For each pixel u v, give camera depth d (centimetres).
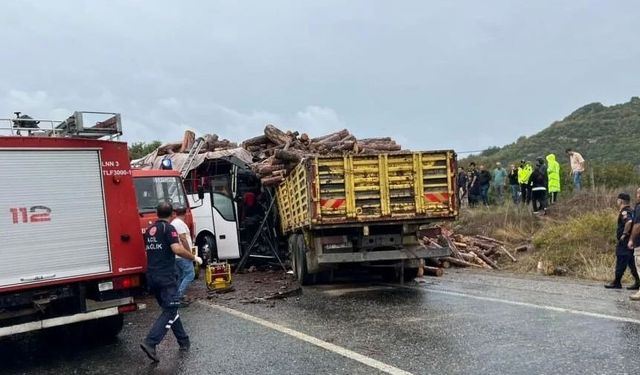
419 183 1089
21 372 657
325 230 1119
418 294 1012
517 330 706
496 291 1015
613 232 1377
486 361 584
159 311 1002
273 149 1616
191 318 887
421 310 858
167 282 670
